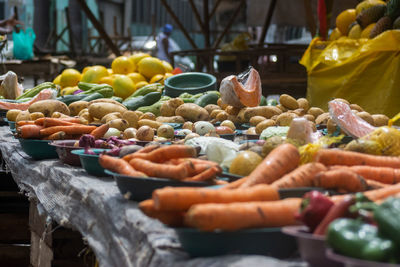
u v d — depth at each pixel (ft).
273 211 4.93
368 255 3.81
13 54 29.68
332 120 9.88
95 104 12.67
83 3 26.09
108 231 6.68
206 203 5.08
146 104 15.51
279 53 23.54
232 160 7.57
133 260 5.68
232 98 12.69
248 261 4.64
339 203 4.53
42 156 10.84
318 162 6.52
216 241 4.89
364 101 18.43
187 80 17.88
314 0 33.86
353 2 31.32
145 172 6.61
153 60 19.89
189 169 6.28
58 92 18.43
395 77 17.33
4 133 15.37
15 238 13.10
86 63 31.45
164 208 4.98
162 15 69.26
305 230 4.75
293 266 4.55
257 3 36.81
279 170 6.24
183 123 12.89
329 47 19.25
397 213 3.88
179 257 5.07
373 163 6.68
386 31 17.02
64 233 9.74
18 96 18.38
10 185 13.32
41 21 40.60
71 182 8.39
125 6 61.82
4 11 45.34
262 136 9.61
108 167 6.91
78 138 10.68
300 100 13.61
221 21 52.34
